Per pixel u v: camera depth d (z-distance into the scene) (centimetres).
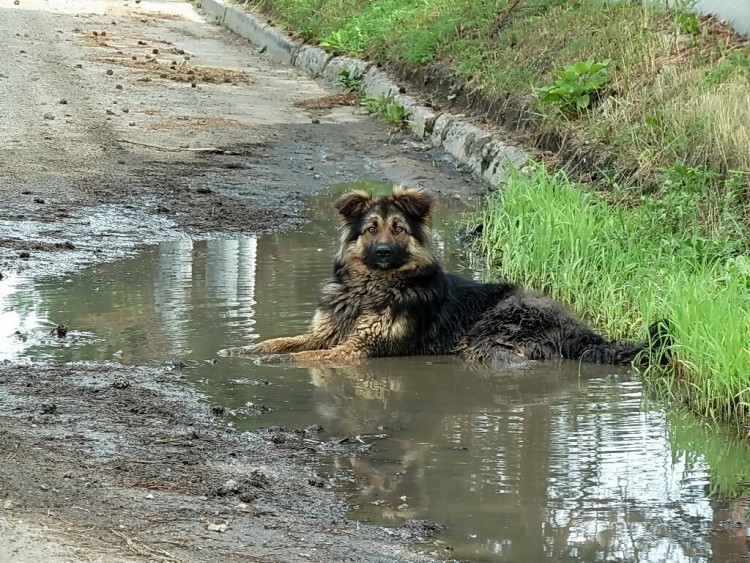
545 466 677
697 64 1511
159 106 2070
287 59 2739
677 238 1140
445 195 1577
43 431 683
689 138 1310
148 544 517
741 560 553
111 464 632
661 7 1755
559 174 1423
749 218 1141
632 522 597
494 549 558
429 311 966
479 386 859
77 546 501
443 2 2333
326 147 1853
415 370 906
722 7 1622
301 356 920
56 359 860
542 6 2012
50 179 1534
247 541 539
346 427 744
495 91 1802
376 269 958
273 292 1093
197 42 2955
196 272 1166
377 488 634
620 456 700
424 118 1908
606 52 1666
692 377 854
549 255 1178
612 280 1102
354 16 2659
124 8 3450
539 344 950
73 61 2438
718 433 755
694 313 895
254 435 714
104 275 1140
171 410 752
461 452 700
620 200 1300
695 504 625
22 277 1116
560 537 575
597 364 936
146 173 1614
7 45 2556
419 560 539
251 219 1423
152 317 996
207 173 1642
